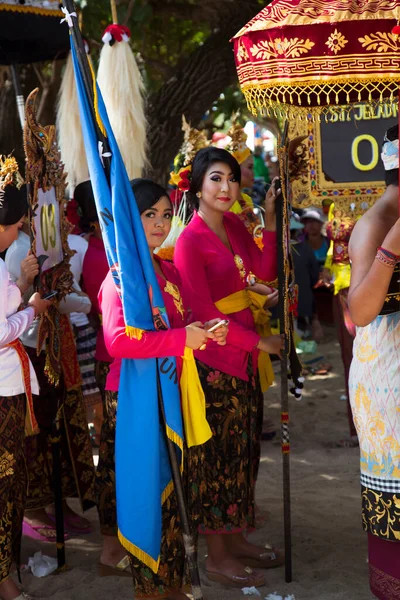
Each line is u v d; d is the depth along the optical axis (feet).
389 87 9.23
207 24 30.35
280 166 11.77
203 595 11.98
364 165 16.42
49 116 26.27
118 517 10.73
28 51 17.49
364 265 9.71
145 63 28.43
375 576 10.37
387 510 9.95
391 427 9.86
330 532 14.25
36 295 11.43
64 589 12.32
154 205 11.02
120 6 24.20
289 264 12.17
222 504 12.31
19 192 11.37
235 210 15.49
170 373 10.53
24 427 11.74
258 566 12.80
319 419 22.24
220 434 12.19
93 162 10.27
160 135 24.25
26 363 11.50
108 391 11.91
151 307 10.30
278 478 17.43
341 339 19.49
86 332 17.13
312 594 11.89
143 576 10.81
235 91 28.30
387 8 8.91
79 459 14.28
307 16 9.13
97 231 14.06
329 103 10.49
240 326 12.02
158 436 10.52
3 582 11.48
